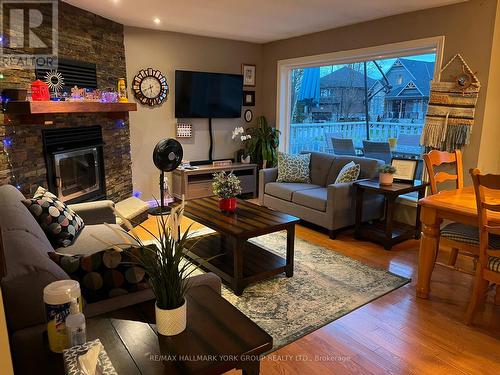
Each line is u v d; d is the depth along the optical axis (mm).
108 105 3838
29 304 1303
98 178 4242
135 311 1454
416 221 3938
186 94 5234
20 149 3070
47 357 1187
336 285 2902
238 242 2654
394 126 4613
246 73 5863
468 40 3504
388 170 3777
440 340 2227
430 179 2936
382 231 3877
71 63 3719
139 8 3859
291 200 4422
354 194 4020
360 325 2375
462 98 3576
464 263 3314
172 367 1140
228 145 5922
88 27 4008
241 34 5188
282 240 3924
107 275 1609
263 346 1255
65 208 2670
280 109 5809
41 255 1473
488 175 2119
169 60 5105
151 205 5176
